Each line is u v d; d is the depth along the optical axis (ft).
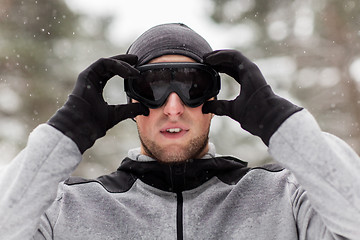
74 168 6.14
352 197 5.61
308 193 5.78
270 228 6.58
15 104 44.78
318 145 5.82
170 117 6.63
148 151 7.03
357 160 6.14
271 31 47.09
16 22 46.98
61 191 6.91
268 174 7.05
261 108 6.15
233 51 6.55
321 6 42.78
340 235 5.67
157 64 6.69
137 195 7.12
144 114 6.74
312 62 45.16
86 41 51.49
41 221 6.49
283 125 5.96
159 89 6.68
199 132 6.79
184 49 6.98
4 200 5.87
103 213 6.78
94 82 6.41
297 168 5.83
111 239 6.59
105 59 6.48
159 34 7.09
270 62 46.44
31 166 5.95
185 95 6.65
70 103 6.23
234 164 7.38
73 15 49.75
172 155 6.72
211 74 6.77
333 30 43.50
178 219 6.79
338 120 42.93
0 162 40.68
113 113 6.59
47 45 47.21
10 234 5.76
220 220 6.75
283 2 46.03
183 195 7.02
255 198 6.83
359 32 42.68
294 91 45.14
